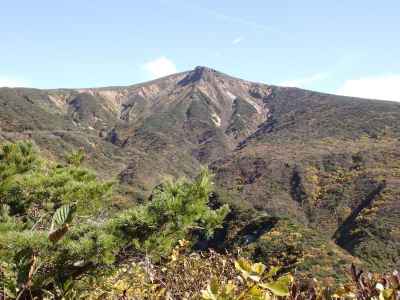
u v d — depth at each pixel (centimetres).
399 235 6275
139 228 486
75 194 741
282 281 121
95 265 425
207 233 521
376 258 5588
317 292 158
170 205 499
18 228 651
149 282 235
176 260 291
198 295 211
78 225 517
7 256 346
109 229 480
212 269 276
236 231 4450
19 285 163
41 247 383
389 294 140
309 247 3578
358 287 154
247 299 124
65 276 395
